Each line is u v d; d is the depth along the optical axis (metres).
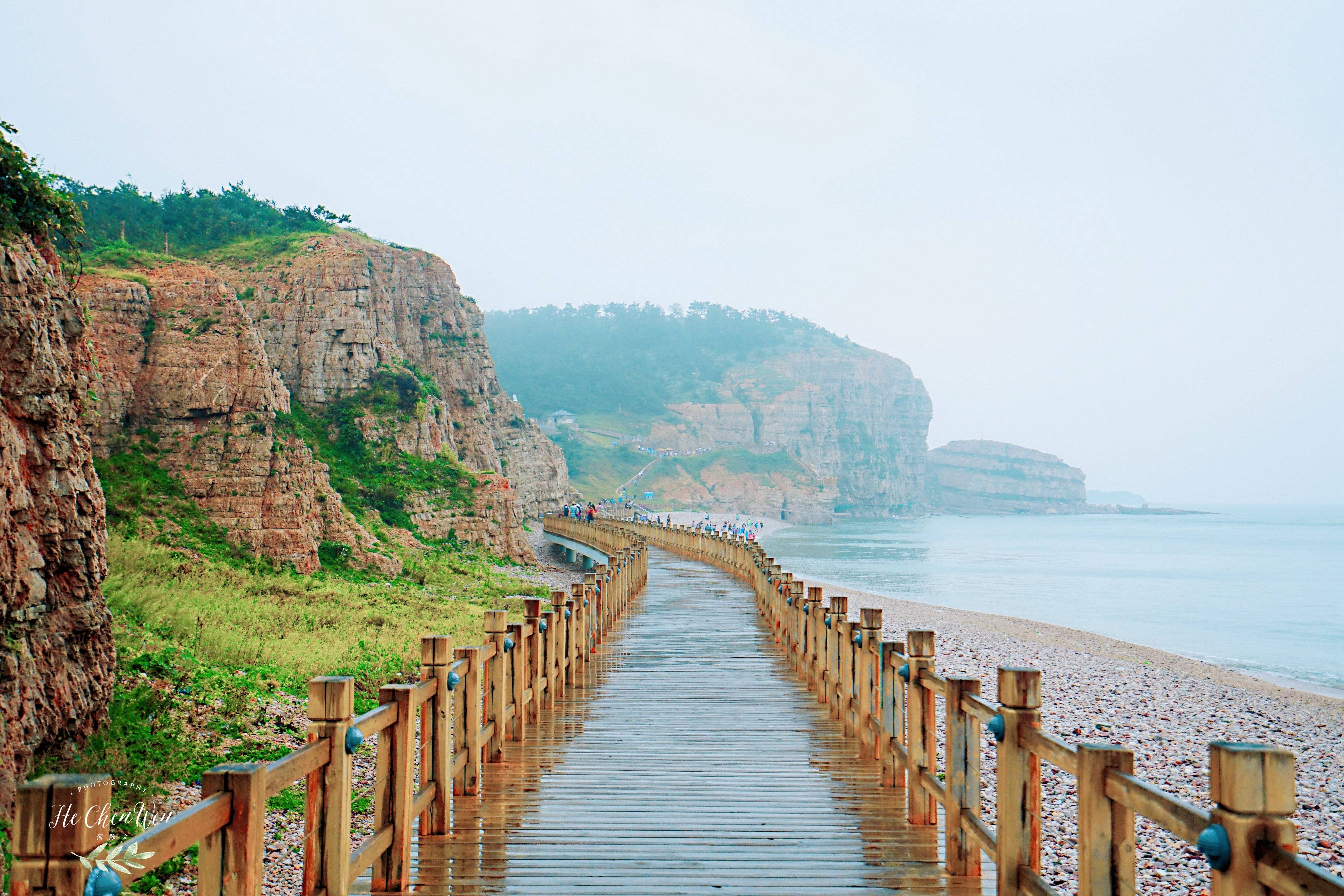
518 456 67.56
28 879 2.56
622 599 20.25
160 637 15.09
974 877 5.83
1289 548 118.31
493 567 38.41
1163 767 14.17
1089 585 61.38
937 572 71.50
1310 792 13.73
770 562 21.94
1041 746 4.63
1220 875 2.99
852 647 9.77
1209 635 37.97
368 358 43.44
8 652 8.81
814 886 5.73
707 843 6.47
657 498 164.38
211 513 25.64
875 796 7.57
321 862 4.45
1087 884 3.93
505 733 8.66
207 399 26.86
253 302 42.12
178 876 7.29
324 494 29.92
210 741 10.57
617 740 9.43
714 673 13.38
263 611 18.66
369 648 16.59
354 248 52.38
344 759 4.55
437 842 6.44
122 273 28.81
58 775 2.70
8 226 10.78
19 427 9.92
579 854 6.24
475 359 61.84
